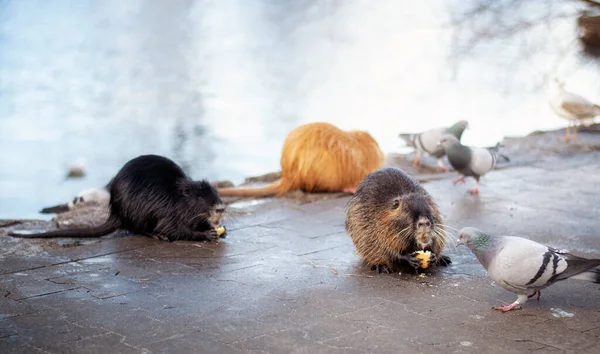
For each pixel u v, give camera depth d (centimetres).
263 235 387
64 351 292
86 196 451
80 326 305
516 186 459
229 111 907
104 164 620
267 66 1211
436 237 345
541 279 305
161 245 373
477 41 674
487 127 732
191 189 376
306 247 372
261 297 325
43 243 374
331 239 381
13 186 543
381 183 349
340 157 450
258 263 354
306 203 438
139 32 1439
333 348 293
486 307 318
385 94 966
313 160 450
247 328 304
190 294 327
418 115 839
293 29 1427
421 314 313
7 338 298
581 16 626
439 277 342
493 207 423
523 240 309
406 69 1058
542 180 469
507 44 664
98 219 412
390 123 817
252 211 422
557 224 396
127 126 809
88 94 1005
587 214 409
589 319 309
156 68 1191
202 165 620
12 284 333
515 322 308
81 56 1272
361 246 348
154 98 975
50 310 315
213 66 1216
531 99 793
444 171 499
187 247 371
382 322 308
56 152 669
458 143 440
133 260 357
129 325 306
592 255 361
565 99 536
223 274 344
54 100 962
